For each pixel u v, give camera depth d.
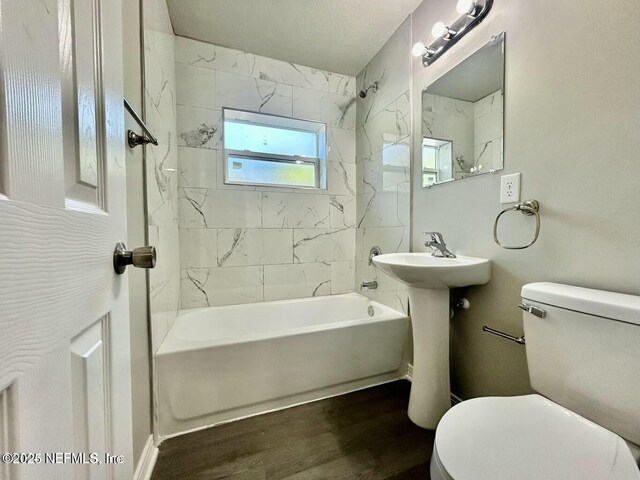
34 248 0.31
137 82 1.05
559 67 0.93
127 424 0.58
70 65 0.40
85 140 0.44
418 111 1.64
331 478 1.03
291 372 1.43
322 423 1.32
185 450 1.16
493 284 1.20
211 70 1.95
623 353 0.67
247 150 2.12
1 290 0.26
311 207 2.27
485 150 1.22
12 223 0.28
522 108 1.06
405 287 1.77
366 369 1.61
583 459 0.58
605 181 0.82
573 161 0.90
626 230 0.78
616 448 0.61
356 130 2.38
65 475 0.36
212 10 1.63
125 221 0.60
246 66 2.04
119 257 0.54
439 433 0.66
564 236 0.93
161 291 1.35
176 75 1.86
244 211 2.08
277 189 2.17
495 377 1.21
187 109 1.90
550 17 0.96
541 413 0.73
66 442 0.36
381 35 1.86
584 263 0.88
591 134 0.85
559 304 0.80
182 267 1.91
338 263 2.37
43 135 0.33
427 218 1.59
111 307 0.52
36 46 0.32
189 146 1.91
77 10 0.43
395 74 1.84
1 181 0.27
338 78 2.31
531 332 0.89
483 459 0.58
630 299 0.71
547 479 0.53
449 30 1.33
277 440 1.22
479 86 1.24
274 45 1.95
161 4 1.46
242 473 1.05
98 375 0.46
